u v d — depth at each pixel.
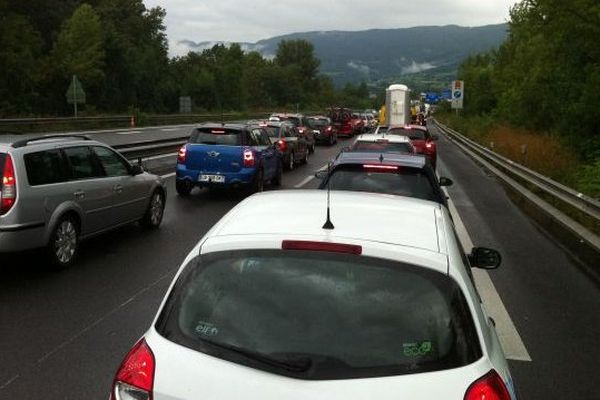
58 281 7.96
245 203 3.85
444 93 106.69
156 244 10.24
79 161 9.14
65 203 8.53
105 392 4.90
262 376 2.71
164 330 2.97
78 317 6.62
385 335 2.81
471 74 81.06
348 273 2.97
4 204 7.75
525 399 5.01
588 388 5.24
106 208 9.66
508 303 7.62
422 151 20.98
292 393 2.63
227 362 2.78
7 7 56.94
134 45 81.12
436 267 2.98
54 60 58.81
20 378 5.11
